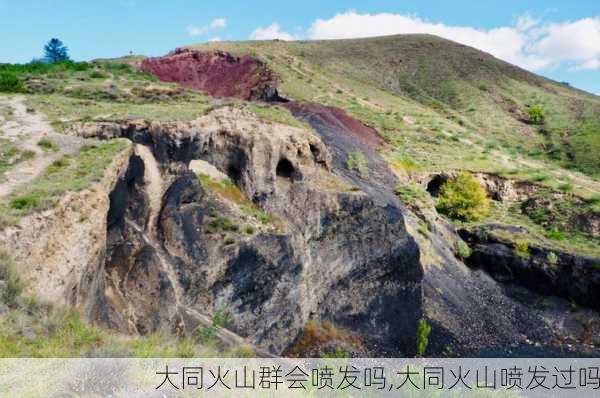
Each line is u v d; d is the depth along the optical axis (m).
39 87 35.69
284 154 27.77
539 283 33.19
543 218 41.62
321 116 45.00
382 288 26.16
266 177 26.08
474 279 33.69
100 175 17.59
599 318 31.00
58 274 13.04
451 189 41.19
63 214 14.45
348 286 25.25
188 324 18.34
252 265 21.53
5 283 10.84
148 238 20.02
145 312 17.72
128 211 20.12
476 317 29.30
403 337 25.03
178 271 19.67
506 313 31.09
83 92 35.41
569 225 40.09
